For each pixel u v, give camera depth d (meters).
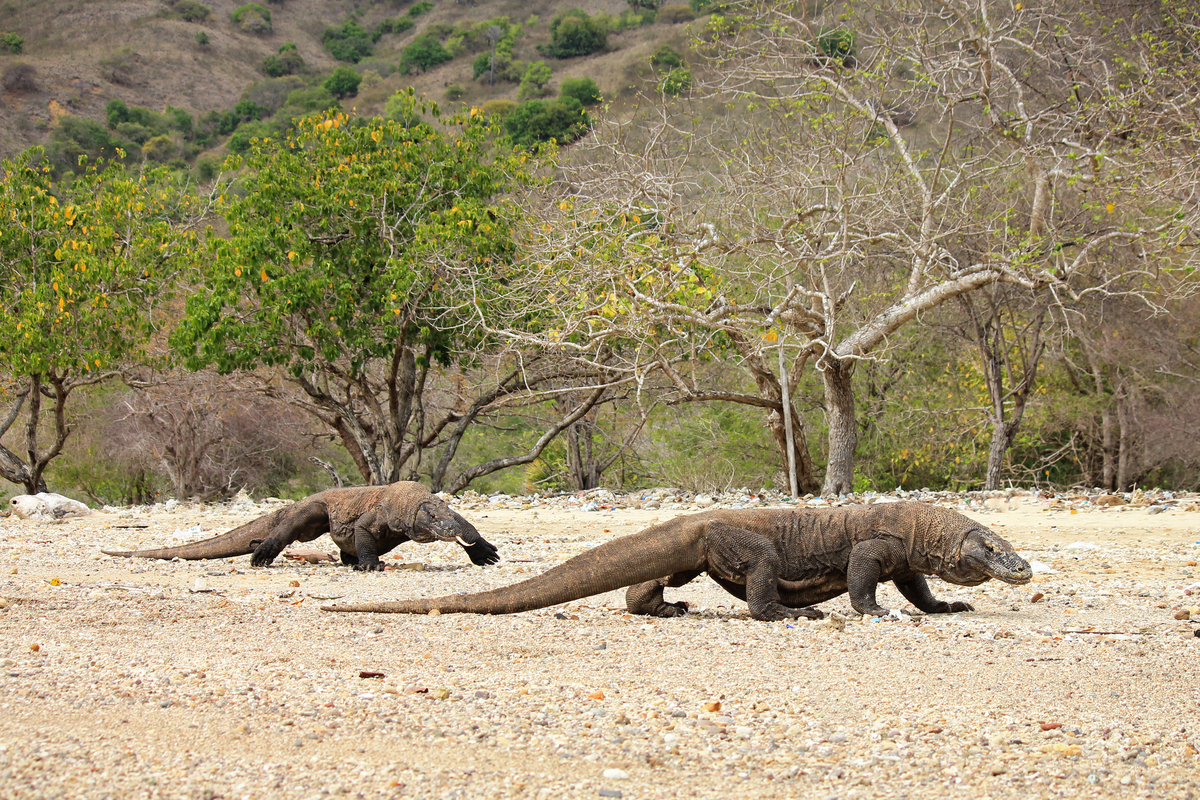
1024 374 34.06
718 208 26.64
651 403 34.66
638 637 8.45
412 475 32.03
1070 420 35.72
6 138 115.25
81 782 4.60
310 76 146.62
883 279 31.44
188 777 4.73
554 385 33.00
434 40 137.50
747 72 27.97
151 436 36.22
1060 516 19.34
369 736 5.46
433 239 27.70
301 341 29.92
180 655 7.55
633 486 40.75
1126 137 26.78
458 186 31.11
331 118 31.25
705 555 9.56
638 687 6.65
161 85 140.00
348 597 10.78
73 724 5.53
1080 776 5.00
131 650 7.73
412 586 11.59
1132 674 7.05
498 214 29.84
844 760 5.21
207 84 143.25
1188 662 7.40
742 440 36.22
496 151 32.94
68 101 130.00
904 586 9.89
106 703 6.00
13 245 31.08
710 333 25.81
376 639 8.33
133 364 32.12
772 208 27.28
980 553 9.04
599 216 24.89
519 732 5.58
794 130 27.27
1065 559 13.90
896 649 7.88
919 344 36.44
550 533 17.80
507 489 43.31
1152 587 11.27
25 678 6.60
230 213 30.23
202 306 28.08
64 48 143.38
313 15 172.75
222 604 10.11
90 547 15.88
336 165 30.56
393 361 30.64
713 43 28.52
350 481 44.34
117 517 21.83
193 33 153.25
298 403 32.41
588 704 6.18
